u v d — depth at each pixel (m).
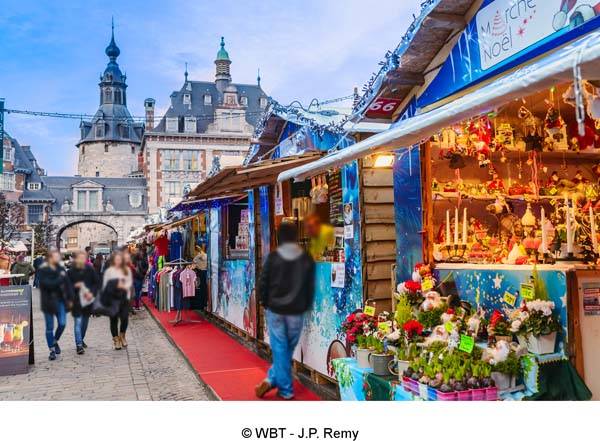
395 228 4.72
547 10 2.98
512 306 3.57
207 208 10.74
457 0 3.54
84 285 4.25
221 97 55.12
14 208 22.97
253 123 56.88
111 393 5.46
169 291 11.27
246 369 6.30
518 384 3.18
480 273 3.90
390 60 4.07
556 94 4.52
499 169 5.32
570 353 3.11
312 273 4.63
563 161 5.50
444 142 4.83
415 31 3.79
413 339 3.68
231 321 9.14
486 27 3.48
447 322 3.56
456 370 3.13
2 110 6.73
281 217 6.56
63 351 7.94
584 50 1.75
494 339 3.35
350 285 4.85
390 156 4.84
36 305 12.11
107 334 9.60
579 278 3.16
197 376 6.09
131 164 58.88
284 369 4.80
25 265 11.74
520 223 5.04
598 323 3.17
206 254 12.08
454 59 3.83
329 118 5.53
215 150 52.66
